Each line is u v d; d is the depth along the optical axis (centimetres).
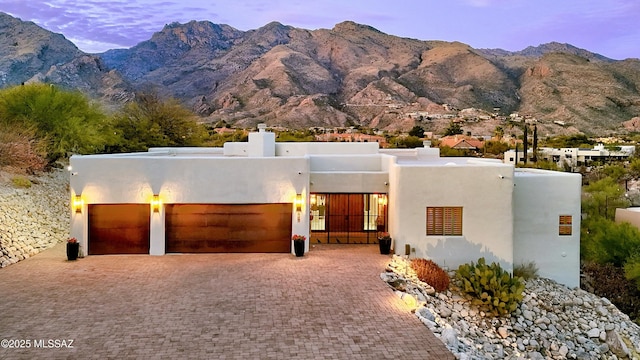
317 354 1023
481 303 1599
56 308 1263
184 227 1891
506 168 1841
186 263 1731
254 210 1908
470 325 1502
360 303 1325
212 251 1898
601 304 1862
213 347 1046
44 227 2136
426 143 2956
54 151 3075
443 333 1160
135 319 1195
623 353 1614
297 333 1125
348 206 2219
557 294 1842
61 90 3350
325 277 1557
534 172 2264
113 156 2000
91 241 1859
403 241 1847
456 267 1844
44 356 990
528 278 1933
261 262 1747
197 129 5025
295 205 1878
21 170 2747
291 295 1383
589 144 9606
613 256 2423
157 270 1633
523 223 1964
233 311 1255
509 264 1856
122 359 985
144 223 1872
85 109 3359
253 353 1022
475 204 1844
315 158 2286
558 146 9194
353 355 1022
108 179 1834
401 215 1841
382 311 1270
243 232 1906
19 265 1677
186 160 1858
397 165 1898
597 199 3162
